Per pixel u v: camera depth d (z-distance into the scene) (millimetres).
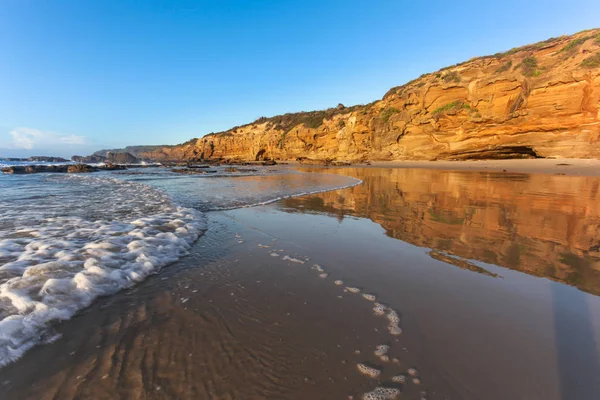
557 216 6023
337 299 2781
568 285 2973
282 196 9602
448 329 2260
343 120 51156
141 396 1672
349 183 13961
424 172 20922
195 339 2180
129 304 2672
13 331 2133
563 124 21766
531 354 1955
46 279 2859
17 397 1640
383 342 2131
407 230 5211
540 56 27453
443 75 36156
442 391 1680
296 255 3988
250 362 1943
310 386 1748
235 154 74000
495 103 26500
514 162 23422
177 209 6746
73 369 1860
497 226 5324
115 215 6059
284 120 73438
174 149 99188
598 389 1657
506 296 2766
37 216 5805
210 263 3703
